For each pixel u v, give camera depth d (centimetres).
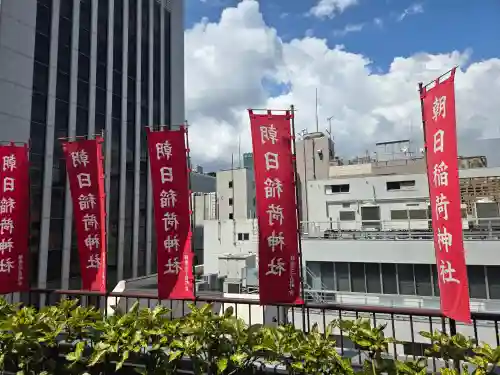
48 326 460
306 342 390
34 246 1617
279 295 469
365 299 1409
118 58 2233
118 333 433
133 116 2339
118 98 2209
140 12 2461
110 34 2155
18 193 623
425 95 416
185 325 420
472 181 1991
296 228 488
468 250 1413
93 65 2011
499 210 1725
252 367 404
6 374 475
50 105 1730
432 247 1464
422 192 2262
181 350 409
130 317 450
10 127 1536
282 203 490
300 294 468
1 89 1509
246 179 3859
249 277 1656
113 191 2128
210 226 3117
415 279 1484
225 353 404
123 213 2181
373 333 378
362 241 1582
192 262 520
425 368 354
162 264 526
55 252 1711
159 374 413
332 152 3331
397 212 2259
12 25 1569
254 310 1068
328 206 2511
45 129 1708
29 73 1636
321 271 1639
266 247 480
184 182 537
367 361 373
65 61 1845
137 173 2322
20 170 630
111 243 2095
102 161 591
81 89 1931
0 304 530
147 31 2539
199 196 4091
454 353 356
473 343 362
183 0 2970
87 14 2009
